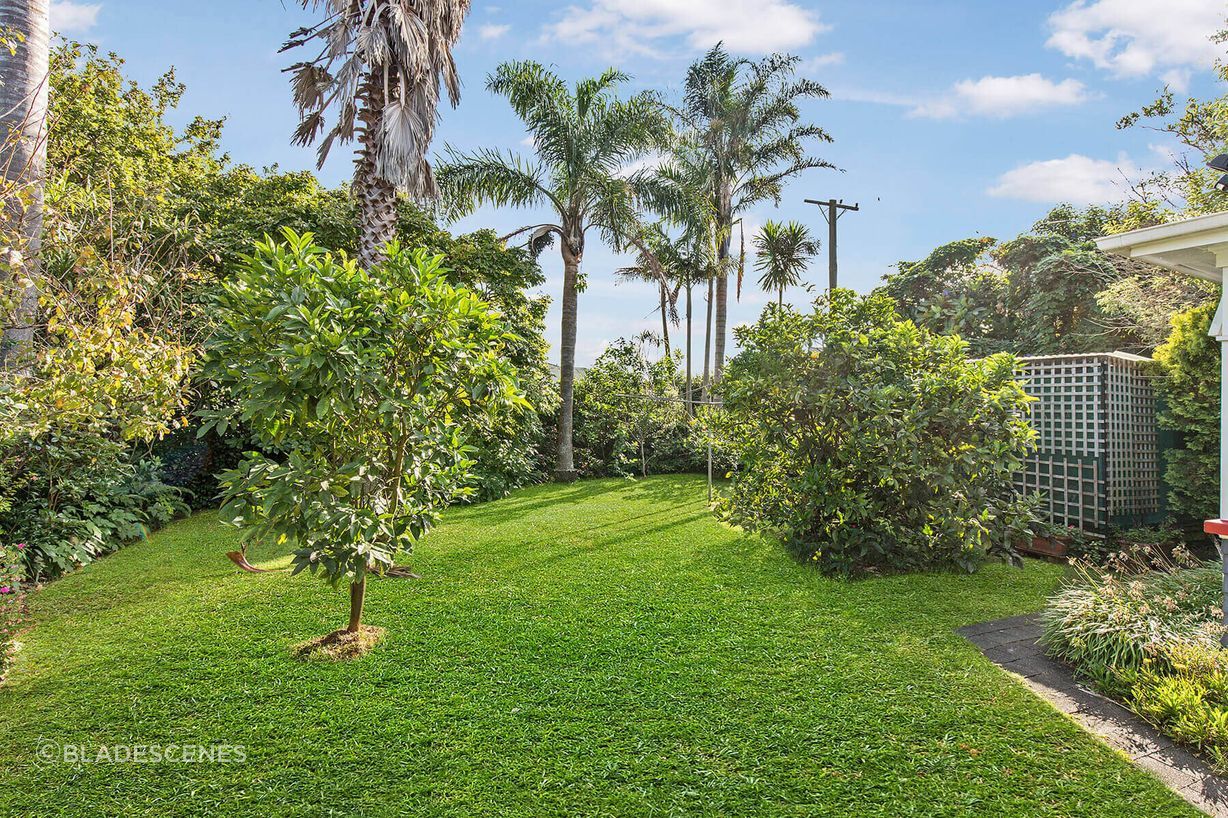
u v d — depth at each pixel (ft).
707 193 54.90
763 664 11.49
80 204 16.74
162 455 26.86
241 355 10.71
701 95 57.21
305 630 13.14
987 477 17.29
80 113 33.50
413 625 13.44
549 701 10.16
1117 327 34.86
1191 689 9.45
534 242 44.37
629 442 42.39
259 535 10.84
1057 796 7.75
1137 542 18.56
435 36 28.32
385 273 11.60
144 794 7.86
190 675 11.07
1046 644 12.24
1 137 17.01
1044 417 21.91
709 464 30.89
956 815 7.43
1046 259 39.81
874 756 8.60
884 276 57.21
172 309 19.57
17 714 9.77
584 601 15.03
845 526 17.49
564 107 40.01
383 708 9.91
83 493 19.60
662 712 9.80
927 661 11.55
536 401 36.91
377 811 7.54
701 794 7.83
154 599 15.15
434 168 39.40
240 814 7.48
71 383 13.17
